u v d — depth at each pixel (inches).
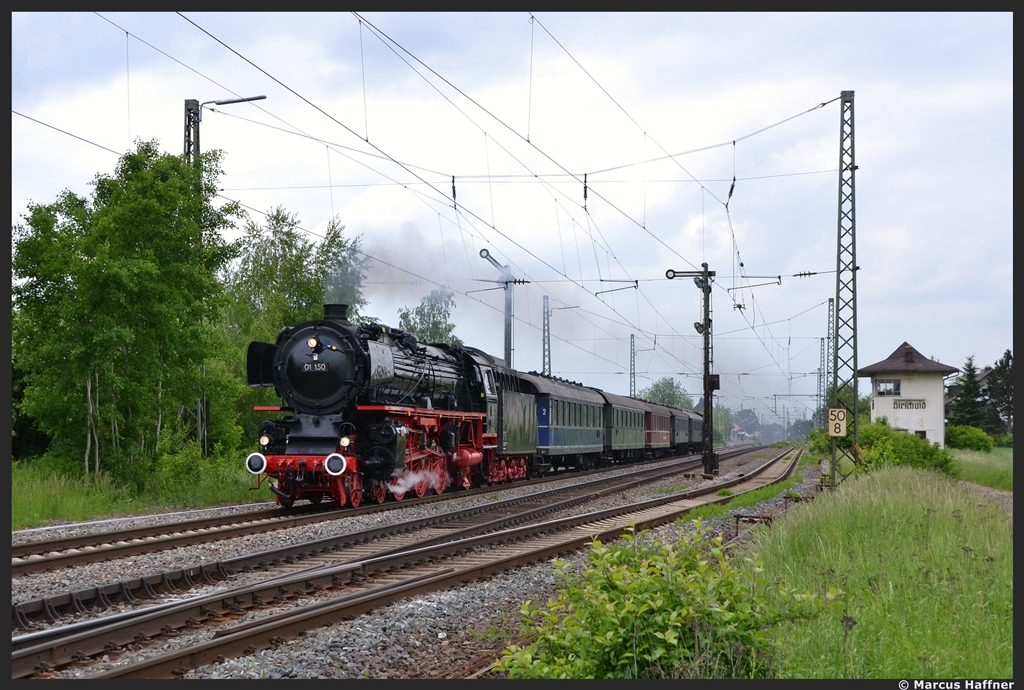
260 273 1451.8
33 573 405.1
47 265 710.5
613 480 1203.2
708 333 1354.6
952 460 1395.2
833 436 951.6
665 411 2154.3
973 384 3139.8
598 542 279.9
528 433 1157.7
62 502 637.3
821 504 622.5
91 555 440.1
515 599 388.8
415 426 799.7
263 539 521.3
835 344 1074.1
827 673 249.3
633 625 246.5
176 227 785.6
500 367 1082.7
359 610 337.7
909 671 256.7
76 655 270.4
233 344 1275.8
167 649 285.9
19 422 959.6
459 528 611.8
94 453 756.6
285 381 725.3
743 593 253.9
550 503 821.2
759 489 1008.2
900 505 583.8
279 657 275.4
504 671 277.3
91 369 713.6
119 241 745.6
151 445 823.7
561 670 251.4
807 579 360.8
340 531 566.6
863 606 315.9
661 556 263.1
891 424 2271.2
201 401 959.6
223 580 401.1
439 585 393.4
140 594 362.6
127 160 782.5
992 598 329.4
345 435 703.1
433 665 291.6
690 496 965.8
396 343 808.9
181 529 564.1
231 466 910.4
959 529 493.0
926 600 319.6
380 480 731.4
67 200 761.0
